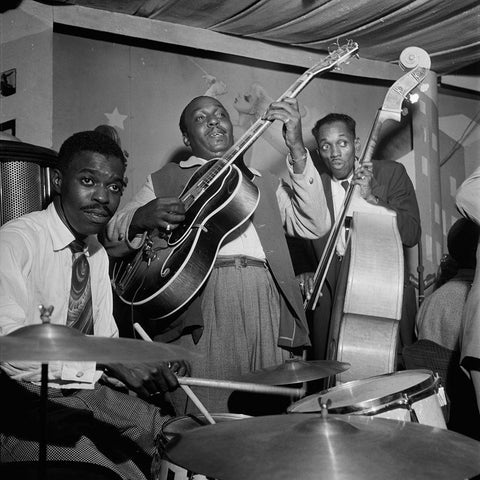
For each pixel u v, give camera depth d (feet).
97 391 8.36
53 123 13.10
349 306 10.87
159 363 8.13
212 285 10.69
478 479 6.41
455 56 15.20
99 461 7.61
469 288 11.08
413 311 13.79
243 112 14.66
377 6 13.09
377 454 5.56
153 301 10.39
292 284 11.03
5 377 7.86
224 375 10.48
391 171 13.75
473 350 8.89
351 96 15.60
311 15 13.33
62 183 8.60
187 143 12.26
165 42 13.73
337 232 11.71
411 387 7.78
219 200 10.75
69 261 8.64
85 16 13.00
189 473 6.96
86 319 8.80
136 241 10.88
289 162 11.44
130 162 13.67
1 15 12.34
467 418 10.75
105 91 13.52
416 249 15.34
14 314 7.64
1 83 12.30
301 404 8.41
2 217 9.81
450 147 16.67
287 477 5.31
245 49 14.35
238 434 6.06
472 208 11.85
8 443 7.55
